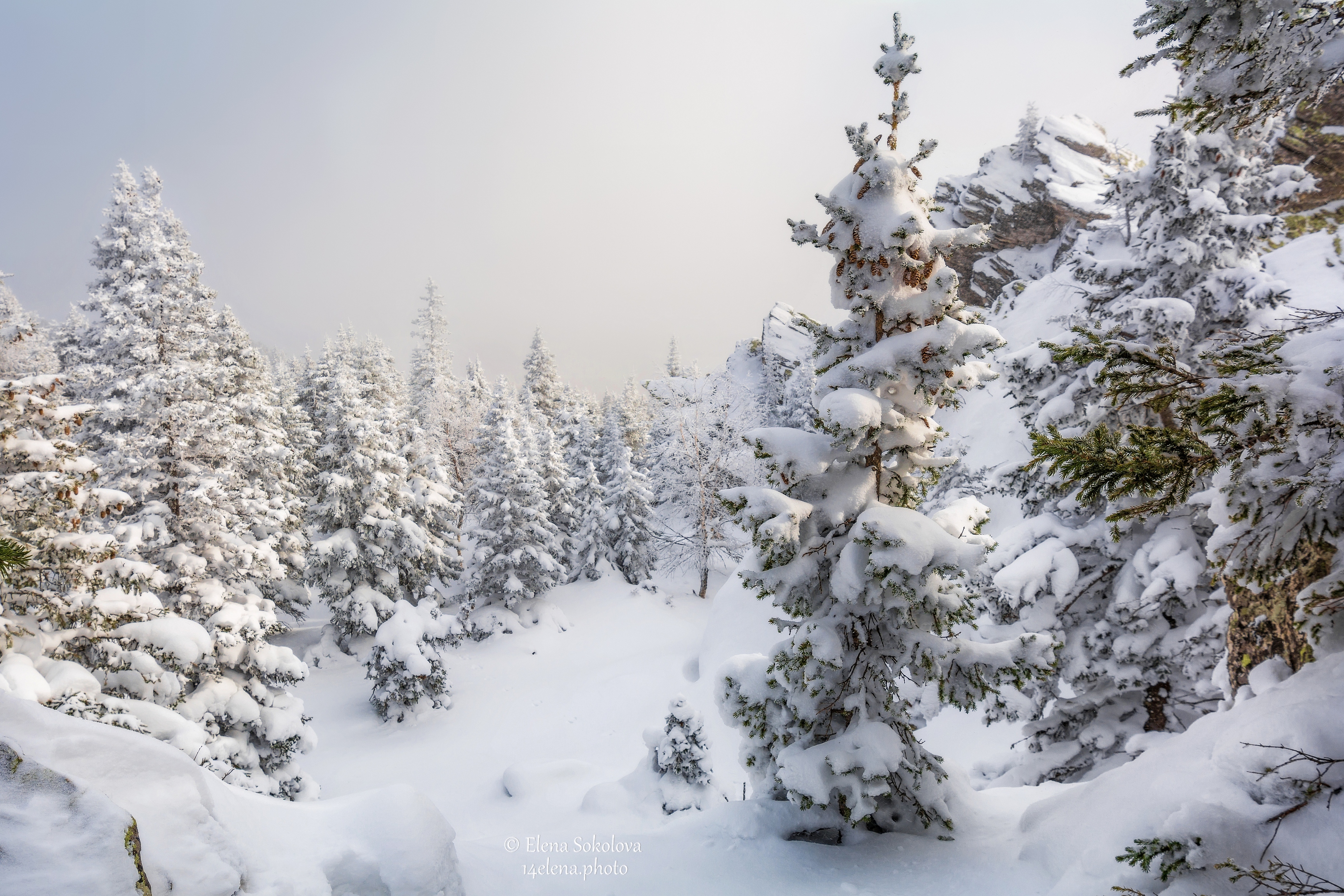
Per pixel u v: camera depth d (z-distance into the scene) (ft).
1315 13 14.05
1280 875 13.03
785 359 164.04
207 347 65.16
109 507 31.96
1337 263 61.46
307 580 84.84
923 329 23.25
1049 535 39.91
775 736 26.84
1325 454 13.05
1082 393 37.52
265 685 50.44
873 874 22.03
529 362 189.88
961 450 86.94
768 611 75.92
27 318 101.24
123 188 68.13
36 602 29.37
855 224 23.35
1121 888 15.55
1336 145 67.77
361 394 127.54
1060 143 147.33
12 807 10.32
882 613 24.23
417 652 70.79
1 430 28.73
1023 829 23.52
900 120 23.50
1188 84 18.69
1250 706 18.15
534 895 21.38
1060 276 101.76
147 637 34.45
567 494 126.62
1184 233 39.63
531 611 103.96
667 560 127.85
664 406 135.44
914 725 27.20
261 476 79.56
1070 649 38.50
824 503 24.48
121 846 10.59
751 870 22.76
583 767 58.75
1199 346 32.50
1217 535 18.31
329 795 57.67
